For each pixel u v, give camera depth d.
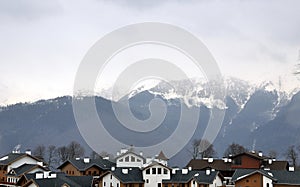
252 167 137.88
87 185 110.94
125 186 119.81
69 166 137.25
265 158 145.00
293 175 115.69
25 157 139.50
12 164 136.88
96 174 135.62
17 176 125.62
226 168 141.25
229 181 125.94
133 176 123.38
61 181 102.44
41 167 129.12
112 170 124.06
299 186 111.88
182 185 121.81
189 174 124.62
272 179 114.38
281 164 140.38
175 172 125.75
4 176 136.25
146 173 124.31
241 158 140.38
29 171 126.56
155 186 123.38
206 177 122.81
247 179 116.50
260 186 114.44
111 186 121.56
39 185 98.69
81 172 134.25
